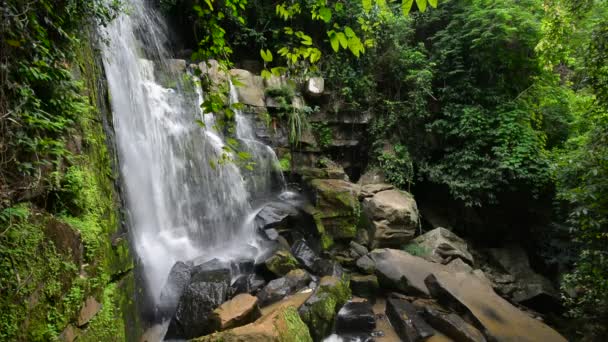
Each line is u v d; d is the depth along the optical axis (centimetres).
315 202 767
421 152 1072
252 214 750
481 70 1019
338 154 1045
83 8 335
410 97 1045
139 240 519
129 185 516
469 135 984
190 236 635
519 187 930
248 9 938
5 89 234
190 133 690
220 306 430
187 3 862
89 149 337
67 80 292
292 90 920
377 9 989
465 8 1028
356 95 1027
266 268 563
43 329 224
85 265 281
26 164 236
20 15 245
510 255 985
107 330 301
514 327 522
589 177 536
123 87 579
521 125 929
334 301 508
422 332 493
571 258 914
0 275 203
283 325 394
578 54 682
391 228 789
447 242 831
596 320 544
